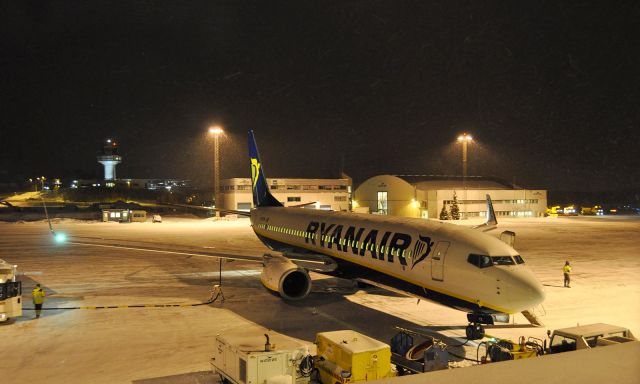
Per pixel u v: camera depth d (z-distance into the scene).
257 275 31.08
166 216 100.31
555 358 4.29
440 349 13.38
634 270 33.31
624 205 181.50
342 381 11.74
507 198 95.00
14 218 89.12
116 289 26.30
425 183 92.69
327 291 25.42
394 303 22.77
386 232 20.39
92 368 14.07
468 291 16.27
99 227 71.56
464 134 88.88
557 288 26.88
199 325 18.89
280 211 31.69
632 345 4.67
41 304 20.27
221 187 96.81
